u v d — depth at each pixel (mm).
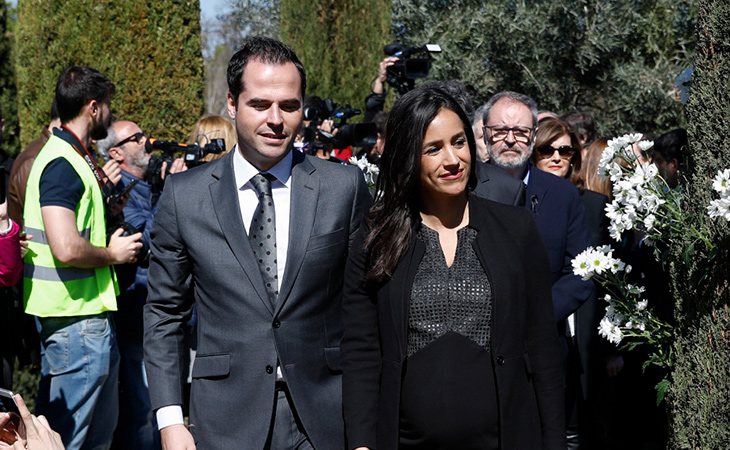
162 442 4148
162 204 4230
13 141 9109
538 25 13992
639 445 7234
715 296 4055
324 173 4273
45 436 3463
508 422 3732
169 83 9094
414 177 3816
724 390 3996
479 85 14289
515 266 3816
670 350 4570
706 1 4098
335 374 4180
